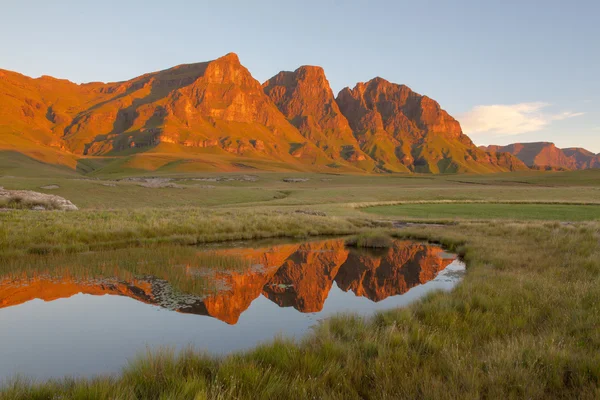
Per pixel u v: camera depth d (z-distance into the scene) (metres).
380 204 57.50
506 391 5.20
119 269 14.11
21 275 13.16
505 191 86.44
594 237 19.73
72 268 14.16
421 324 8.26
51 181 68.69
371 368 6.03
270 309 10.27
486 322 8.20
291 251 20.67
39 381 6.08
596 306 8.75
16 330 8.46
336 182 144.25
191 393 5.09
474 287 11.05
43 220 23.73
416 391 5.23
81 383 5.47
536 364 5.91
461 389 5.20
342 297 11.73
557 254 16.75
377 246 22.36
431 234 25.78
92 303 10.43
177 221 26.62
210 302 10.71
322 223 30.34
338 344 7.04
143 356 6.63
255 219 29.94
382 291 12.56
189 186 79.88
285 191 91.38
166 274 13.55
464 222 33.81
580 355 6.19
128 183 74.38
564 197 72.19
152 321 9.12
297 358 6.39
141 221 26.38
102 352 7.34
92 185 68.25
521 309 9.06
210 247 21.83
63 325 8.79
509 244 20.27
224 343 7.81
